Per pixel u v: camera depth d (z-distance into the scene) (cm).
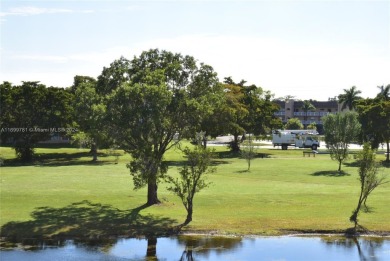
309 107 17775
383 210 3259
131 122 3102
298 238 2719
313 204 3456
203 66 3544
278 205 3425
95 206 3381
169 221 2983
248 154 5944
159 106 3092
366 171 2978
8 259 2348
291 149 9775
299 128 15600
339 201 3569
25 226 2855
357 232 2806
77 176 5122
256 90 8956
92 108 3344
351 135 5669
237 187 4266
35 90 7719
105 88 3678
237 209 3291
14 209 3256
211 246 2573
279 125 9206
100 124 3194
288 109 18075
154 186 3459
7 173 5438
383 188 4166
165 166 3250
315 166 6278
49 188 4184
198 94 3522
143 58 3647
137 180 3256
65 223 2923
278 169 5894
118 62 3688
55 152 8525
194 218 3041
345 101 13525
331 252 2486
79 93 5719
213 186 4312
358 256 2427
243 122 8481
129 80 3441
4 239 2655
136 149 3228
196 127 3428
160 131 3316
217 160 7288
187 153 2958
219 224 2923
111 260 2355
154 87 3058
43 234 2731
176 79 3472
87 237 2702
